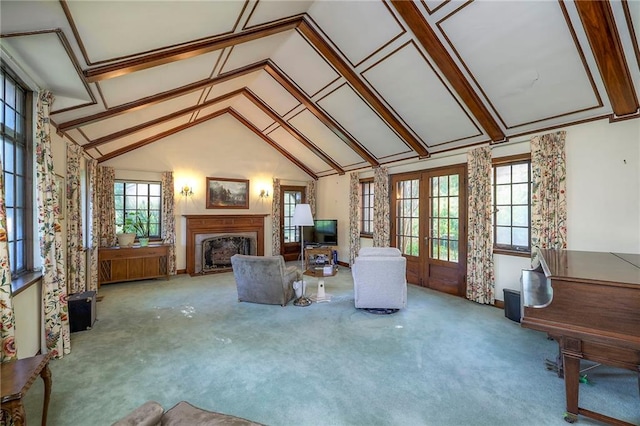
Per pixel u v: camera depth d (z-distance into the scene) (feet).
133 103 12.64
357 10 11.00
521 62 10.36
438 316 12.61
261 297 14.05
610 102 10.06
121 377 7.82
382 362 8.67
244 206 23.97
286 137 23.44
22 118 8.51
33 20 6.06
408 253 19.07
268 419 6.26
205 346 9.69
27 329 7.93
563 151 11.66
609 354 5.75
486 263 14.24
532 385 7.55
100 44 7.60
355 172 23.09
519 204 13.73
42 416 5.81
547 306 6.15
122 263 18.07
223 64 13.19
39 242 8.93
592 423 6.15
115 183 19.69
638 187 10.09
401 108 15.10
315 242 23.63
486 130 13.76
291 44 14.01
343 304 14.19
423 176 18.01
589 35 8.46
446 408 6.64
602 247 10.84
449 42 10.59
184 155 21.62
